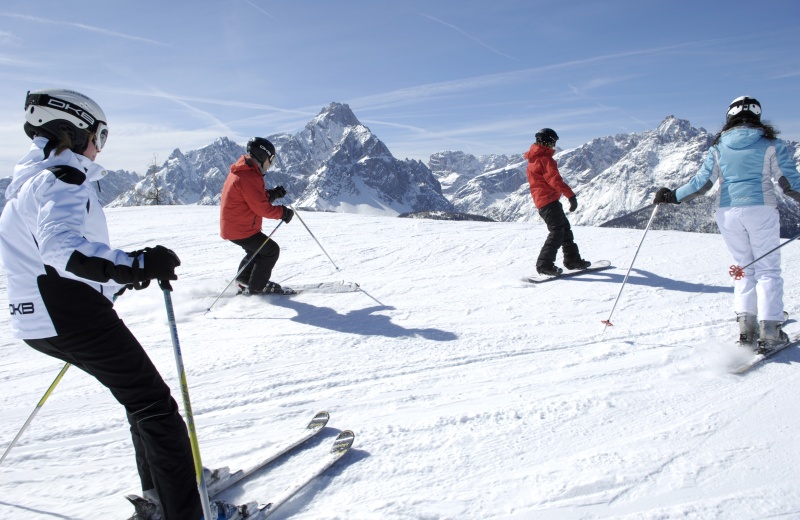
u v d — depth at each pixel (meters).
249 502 2.19
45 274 1.83
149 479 2.11
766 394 3.14
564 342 4.20
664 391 3.24
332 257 7.56
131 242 8.57
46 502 2.31
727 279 6.05
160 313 5.12
